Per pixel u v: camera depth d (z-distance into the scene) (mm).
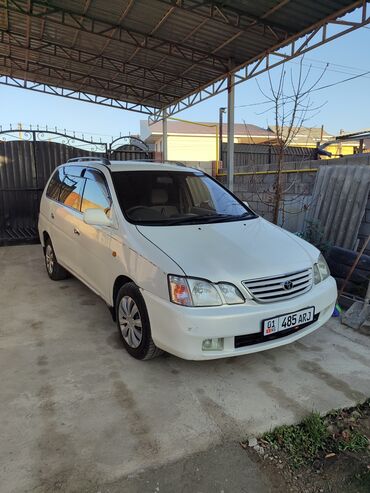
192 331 2666
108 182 3912
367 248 5414
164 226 3453
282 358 3371
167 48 8211
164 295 2801
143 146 11531
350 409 2711
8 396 2805
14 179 8773
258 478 2119
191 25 6855
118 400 2766
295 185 7172
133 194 3799
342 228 5586
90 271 4023
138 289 3084
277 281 2908
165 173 4254
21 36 8641
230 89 8547
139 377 3064
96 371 3150
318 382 3008
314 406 2713
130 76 10508
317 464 2232
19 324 4113
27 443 2332
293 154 15055
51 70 11102
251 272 2865
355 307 4129
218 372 3145
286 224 7227
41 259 7152
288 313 2893
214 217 3836
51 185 5586
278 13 5820
